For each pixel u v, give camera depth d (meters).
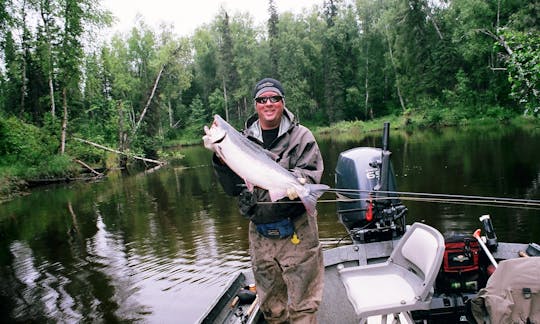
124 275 7.30
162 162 27.12
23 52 25.67
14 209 14.66
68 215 12.74
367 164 5.14
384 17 47.44
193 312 5.84
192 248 8.34
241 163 2.71
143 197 14.52
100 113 32.97
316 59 54.12
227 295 4.05
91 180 21.34
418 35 41.12
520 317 2.68
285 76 51.41
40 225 11.77
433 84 39.31
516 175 11.58
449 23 40.69
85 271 7.75
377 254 4.74
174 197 13.88
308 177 2.83
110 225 10.94
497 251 4.28
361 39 51.53
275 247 2.93
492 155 15.52
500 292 2.80
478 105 34.84
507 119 31.20
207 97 60.53
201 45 45.56
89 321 5.87
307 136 2.97
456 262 3.59
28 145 21.61
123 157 26.84
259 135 3.10
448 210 8.95
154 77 36.84
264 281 3.07
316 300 2.95
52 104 24.73
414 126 37.62
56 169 21.48
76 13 24.22
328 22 57.88
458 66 38.34
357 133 39.66
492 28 32.81
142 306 6.11
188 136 52.56
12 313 6.30
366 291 3.19
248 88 54.91
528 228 7.48
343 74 51.19
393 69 48.38
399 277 3.39
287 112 3.04
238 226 9.53
